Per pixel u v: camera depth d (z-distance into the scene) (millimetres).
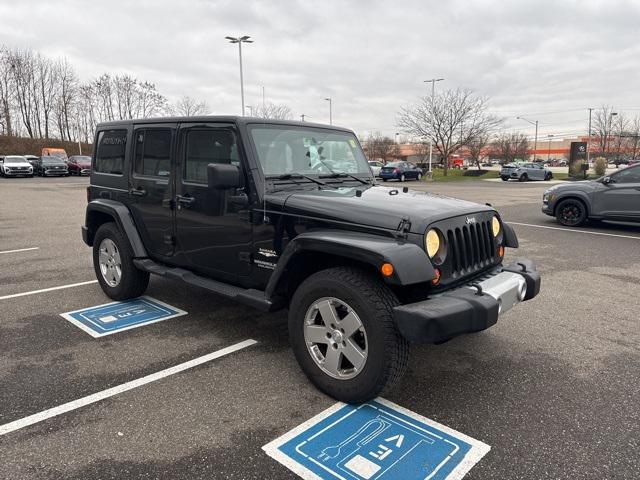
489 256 3646
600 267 7008
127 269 4949
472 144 45594
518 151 63500
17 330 4406
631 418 2979
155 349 3992
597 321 4727
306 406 3105
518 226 11195
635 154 68688
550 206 11430
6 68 57531
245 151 3662
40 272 6621
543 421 2943
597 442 2729
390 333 2867
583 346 4109
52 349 3982
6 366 3662
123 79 56594
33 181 29297
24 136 60438
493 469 2496
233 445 2689
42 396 3215
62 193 20547
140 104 57281
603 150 68438
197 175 4094
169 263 4582
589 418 2980
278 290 3514
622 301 5375
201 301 5250
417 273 2838
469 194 21516
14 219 12227
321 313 3172
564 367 3701
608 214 10469
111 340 4180
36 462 2531
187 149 4160
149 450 2639
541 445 2699
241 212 3752
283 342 4152
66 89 60719
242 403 3141
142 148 4680
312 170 4105
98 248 5328
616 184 10383
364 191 3834
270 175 3717
